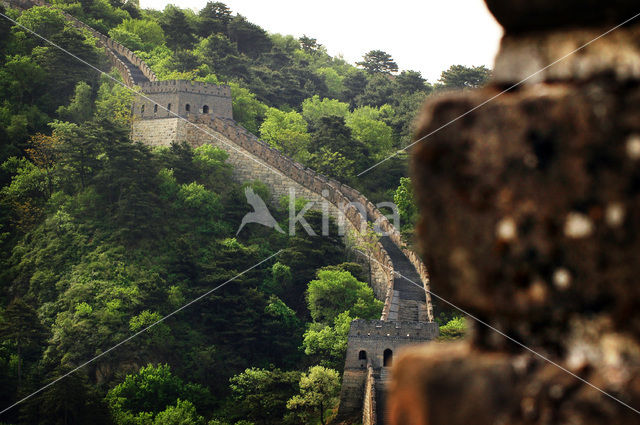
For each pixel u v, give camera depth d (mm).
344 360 75812
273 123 134375
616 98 2182
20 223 114062
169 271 105438
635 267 2135
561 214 2215
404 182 97562
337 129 129000
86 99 141250
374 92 192000
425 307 78438
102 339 90938
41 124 139375
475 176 2332
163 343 92125
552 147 2236
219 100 127062
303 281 102125
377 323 67188
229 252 103875
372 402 57156
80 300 98000
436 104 2424
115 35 181375
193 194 111750
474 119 2348
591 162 2182
